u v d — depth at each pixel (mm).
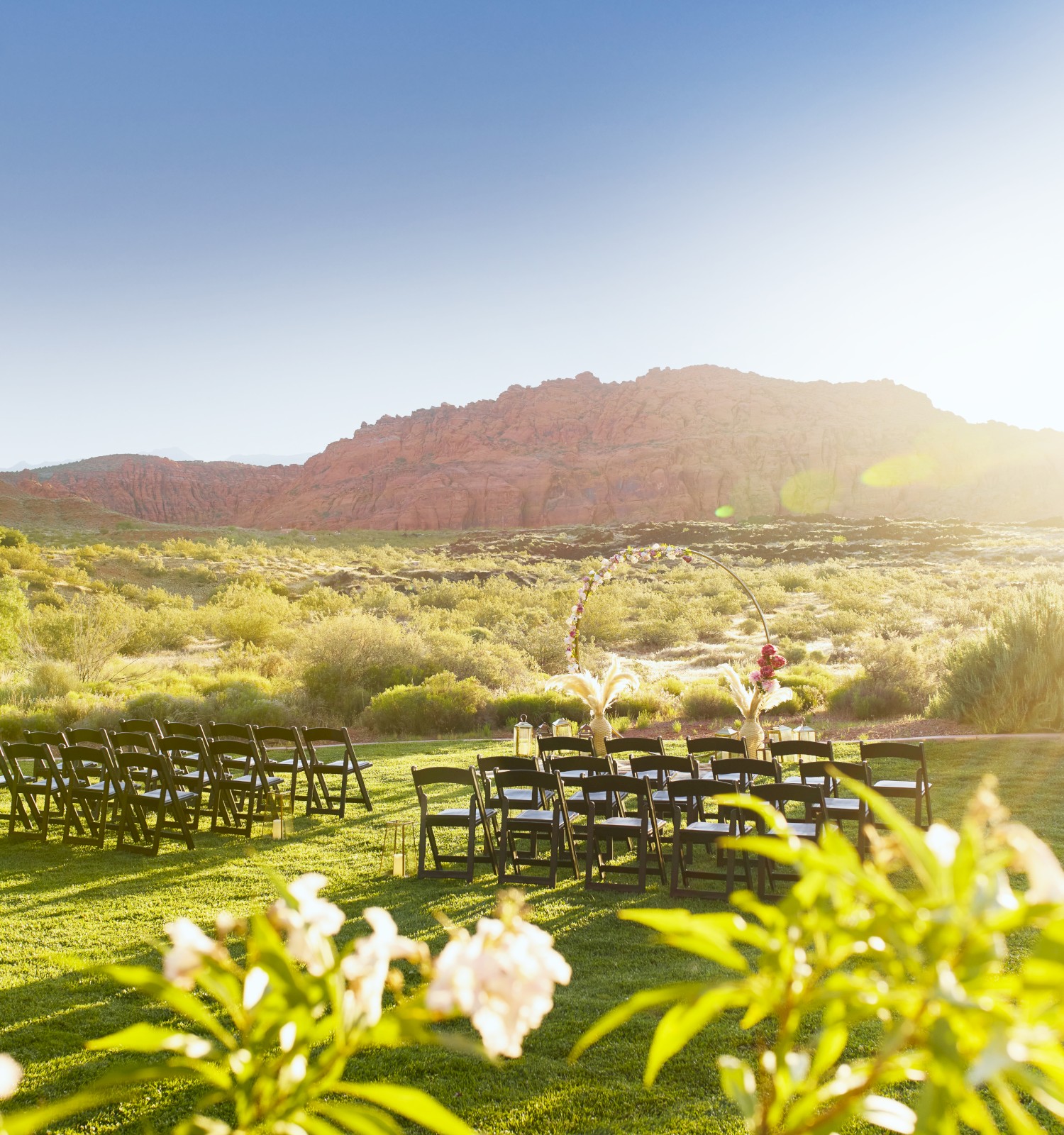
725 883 6402
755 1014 1060
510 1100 3570
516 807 7656
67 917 5863
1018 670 11922
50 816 8734
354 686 17094
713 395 163375
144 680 19531
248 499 184375
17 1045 4129
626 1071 3750
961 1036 862
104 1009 4484
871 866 938
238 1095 1017
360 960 1045
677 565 59875
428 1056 3941
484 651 19438
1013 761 9625
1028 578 41312
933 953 875
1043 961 831
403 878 6664
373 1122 1004
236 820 8055
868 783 7141
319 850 7438
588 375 179500
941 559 57688
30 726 13352
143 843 7742
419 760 11453
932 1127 868
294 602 39656
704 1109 3447
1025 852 887
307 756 8820
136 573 46531
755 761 6438
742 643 26922
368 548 80750
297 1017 1016
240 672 20047
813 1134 1014
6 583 21984
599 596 30906
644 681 20062
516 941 1042
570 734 9211
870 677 15453
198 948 1007
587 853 6410
